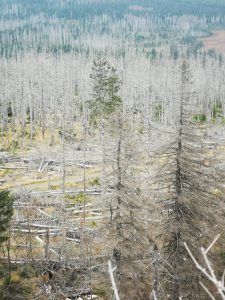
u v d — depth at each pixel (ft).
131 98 297.33
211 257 80.53
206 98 373.40
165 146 79.15
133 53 566.36
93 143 214.07
